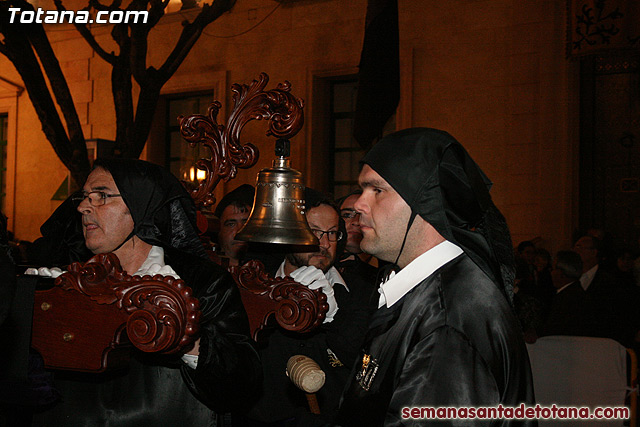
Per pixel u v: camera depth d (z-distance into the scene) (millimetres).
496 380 1270
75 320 1634
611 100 8172
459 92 8688
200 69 10375
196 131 2447
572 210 8102
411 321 1380
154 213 1997
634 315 4387
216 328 1850
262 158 9414
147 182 1985
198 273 1993
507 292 1524
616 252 8047
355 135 8312
